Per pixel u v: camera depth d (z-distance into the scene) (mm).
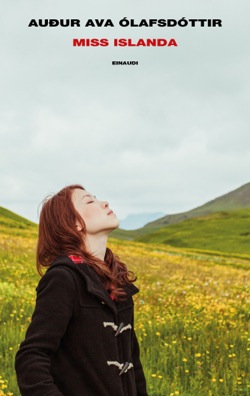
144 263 27219
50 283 2736
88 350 2711
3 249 22109
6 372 6930
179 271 24281
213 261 36188
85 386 2697
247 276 24703
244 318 11680
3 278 16219
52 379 2596
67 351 2723
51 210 3010
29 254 21953
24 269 18172
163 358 7805
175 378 6871
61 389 2686
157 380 6906
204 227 92625
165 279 20562
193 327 10109
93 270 2889
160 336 9562
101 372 2707
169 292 16406
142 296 15016
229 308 12492
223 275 24188
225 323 10789
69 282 2734
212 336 9273
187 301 13977
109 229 3004
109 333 2770
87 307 2742
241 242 82000
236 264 35125
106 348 2746
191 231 91188
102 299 2760
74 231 2943
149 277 20594
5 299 12352
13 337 8555
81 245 2951
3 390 6262
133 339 3186
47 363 2621
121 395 2732
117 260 3164
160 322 10508
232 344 9023
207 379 7121
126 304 2945
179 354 8148
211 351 8477
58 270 2764
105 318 2777
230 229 89062
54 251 2959
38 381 2562
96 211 2996
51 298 2703
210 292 16672
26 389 2572
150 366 7586
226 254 55000
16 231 42594
